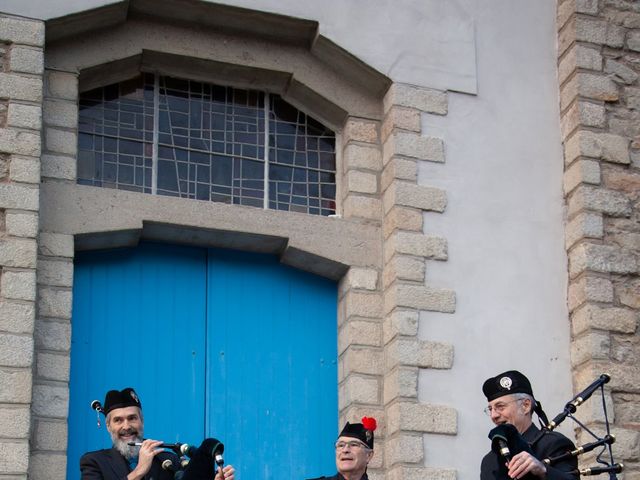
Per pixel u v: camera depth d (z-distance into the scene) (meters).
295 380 10.83
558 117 11.62
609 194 11.17
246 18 11.01
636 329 10.84
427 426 10.30
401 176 10.96
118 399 8.71
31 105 10.06
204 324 10.74
